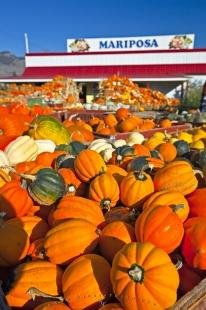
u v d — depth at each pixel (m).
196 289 1.94
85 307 1.99
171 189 2.77
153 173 3.17
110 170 3.24
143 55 42.78
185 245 2.22
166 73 41.97
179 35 46.53
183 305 1.83
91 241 2.26
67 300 2.02
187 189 2.77
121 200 2.83
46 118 5.50
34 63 45.16
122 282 1.83
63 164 3.55
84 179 3.17
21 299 2.09
